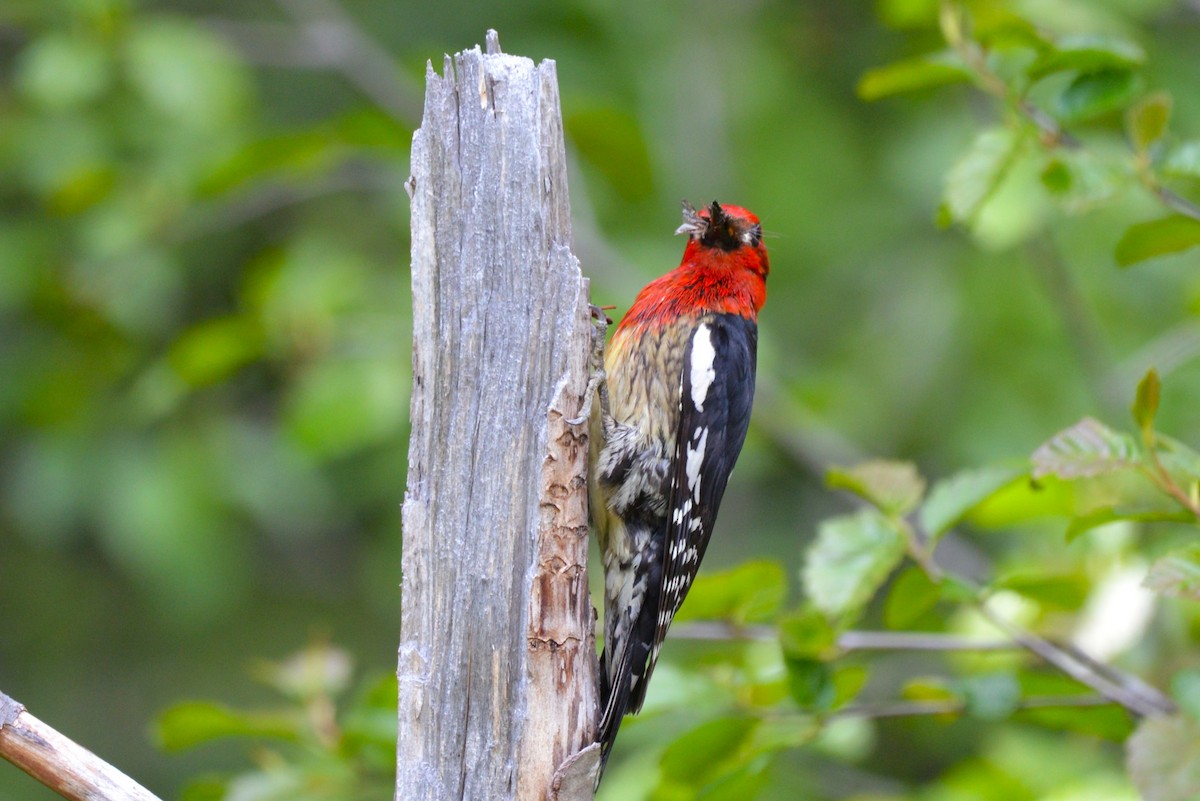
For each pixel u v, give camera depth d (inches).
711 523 277.7
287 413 420.8
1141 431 206.8
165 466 447.8
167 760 552.4
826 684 243.8
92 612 578.9
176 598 445.7
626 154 437.4
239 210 464.4
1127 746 196.4
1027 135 249.6
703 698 256.4
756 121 531.5
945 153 468.8
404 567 197.5
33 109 470.0
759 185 523.8
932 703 253.9
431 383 198.7
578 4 513.3
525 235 197.9
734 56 540.4
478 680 193.9
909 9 312.8
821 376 488.1
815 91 540.7
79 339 450.0
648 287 289.3
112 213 432.8
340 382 409.1
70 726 555.2
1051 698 247.6
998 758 315.3
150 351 494.3
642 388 275.3
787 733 252.2
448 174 199.5
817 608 228.8
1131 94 245.0
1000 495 267.4
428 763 193.9
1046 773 309.0
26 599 571.8
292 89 556.7
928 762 515.5
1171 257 432.1
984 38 260.1
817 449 448.5
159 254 450.3
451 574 195.6
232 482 454.6
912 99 463.5
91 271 438.3
